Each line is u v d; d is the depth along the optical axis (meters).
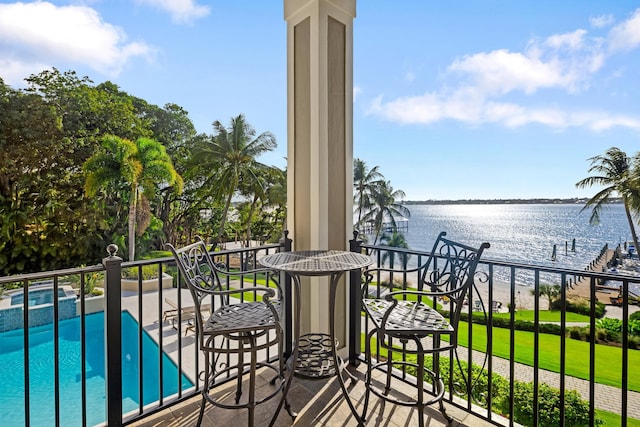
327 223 2.46
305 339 2.27
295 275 1.80
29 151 14.77
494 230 25.55
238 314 1.79
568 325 8.65
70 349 6.45
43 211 15.01
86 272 1.68
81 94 16.75
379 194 20.67
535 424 1.69
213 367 2.00
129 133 18.03
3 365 5.68
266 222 21.06
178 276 2.04
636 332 7.92
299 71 2.56
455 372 5.07
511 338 1.74
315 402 1.99
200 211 20.45
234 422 1.81
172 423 1.80
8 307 8.02
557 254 20.42
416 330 1.54
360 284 2.43
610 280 1.41
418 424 1.74
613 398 5.48
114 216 16.62
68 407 4.25
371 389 1.78
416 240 23.73
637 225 15.92
